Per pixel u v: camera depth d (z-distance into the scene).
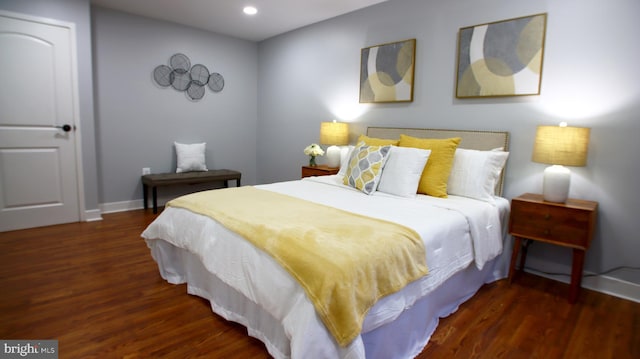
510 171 2.75
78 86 3.53
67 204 3.61
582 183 2.43
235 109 5.04
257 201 2.22
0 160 3.22
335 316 1.25
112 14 3.88
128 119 4.14
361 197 2.50
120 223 3.66
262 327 1.68
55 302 2.05
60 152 3.51
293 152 4.74
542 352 1.71
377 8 3.52
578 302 2.23
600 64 2.30
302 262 1.38
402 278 1.51
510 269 2.49
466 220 2.09
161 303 2.08
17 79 3.22
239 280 1.65
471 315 2.05
